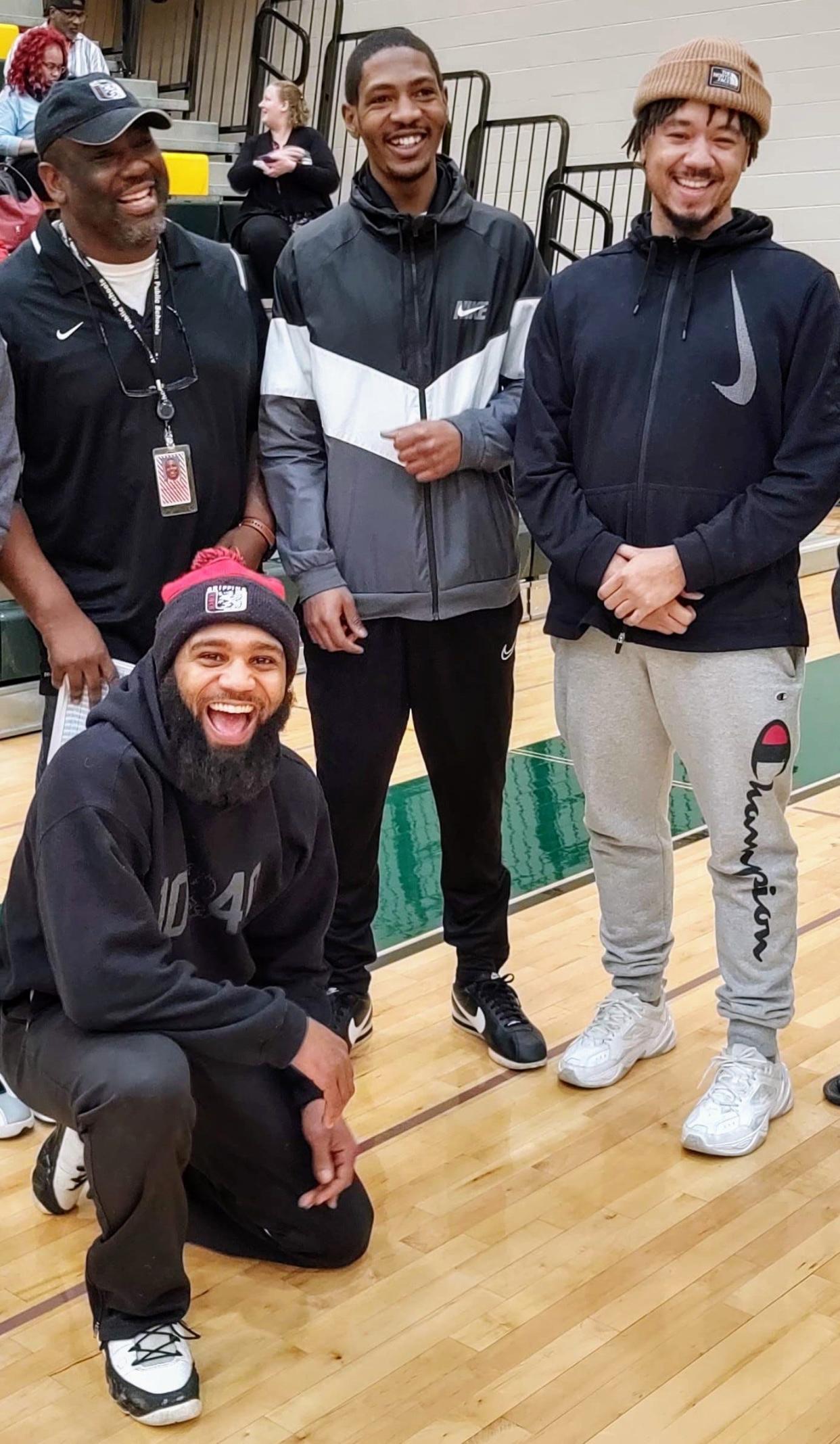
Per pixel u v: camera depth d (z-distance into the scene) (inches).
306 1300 73.0
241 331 84.7
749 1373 66.8
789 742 84.0
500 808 97.7
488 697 93.3
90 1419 64.4
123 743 65.4
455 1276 74.4
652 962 95.2
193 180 265.7
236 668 63.8
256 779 65.7
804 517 80.0
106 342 79.2
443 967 112.2
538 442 85.4
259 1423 64.0
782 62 272.8
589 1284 73.5
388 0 324.8
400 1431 63.3
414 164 86.2
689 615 81.7
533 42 304.5
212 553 68.2
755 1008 87.2
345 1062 68.6
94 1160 63.4
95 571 82.5
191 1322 71.4
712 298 80.7
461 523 90.0
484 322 90.1
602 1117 90.0
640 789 90.8
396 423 88.9
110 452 80.1
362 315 88.3
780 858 86.4
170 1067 63.2
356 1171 84.0
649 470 82.0
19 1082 69.0
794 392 80.3
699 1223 78.7
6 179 145.8
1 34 256.4
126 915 63.8
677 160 78.7
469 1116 90.3
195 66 340.8
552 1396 65.4
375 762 93.7
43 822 64.6
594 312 83.0
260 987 76.2
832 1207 80.2
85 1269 68.1
